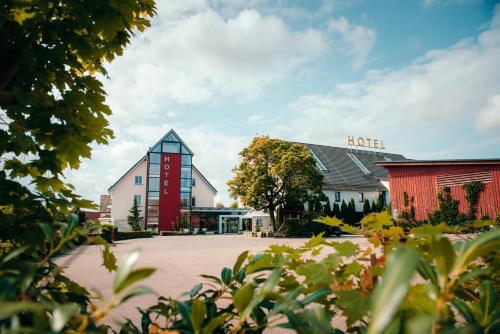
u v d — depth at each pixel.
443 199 23.19
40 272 1.04
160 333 0.68
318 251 0.96
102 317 0.46
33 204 1.35
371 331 0.31
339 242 0.89
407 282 0.32
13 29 1.69
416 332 0.37
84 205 1.49
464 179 22.50
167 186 42.91
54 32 1.82
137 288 0.46
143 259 11.91
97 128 1.95
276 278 0.61
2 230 1.12
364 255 0.87
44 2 1.74
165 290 6.10
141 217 42.78
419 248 0.80
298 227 31.23
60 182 1.69
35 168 1.68
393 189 25.75
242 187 32.12
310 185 31.30
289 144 32.28
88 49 1.94
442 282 0.47
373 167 44.88
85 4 1.87
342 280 0.85
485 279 0.81
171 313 0.92
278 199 32.38
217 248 17.05
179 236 36.59
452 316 0.60
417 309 0.52
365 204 37.16
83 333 0.49
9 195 1.33
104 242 0.97
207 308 0.82
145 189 44.12
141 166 44.56
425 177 24.31
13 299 0.57
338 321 2.52
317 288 0.86
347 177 40.81
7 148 1.60
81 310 1.08
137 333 0.77
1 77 1.62
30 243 1.10
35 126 1.64
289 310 0.58
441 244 0.44
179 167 43.81
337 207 35.47
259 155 31.92
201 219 47.69
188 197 44.44
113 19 1.93
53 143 1.67
